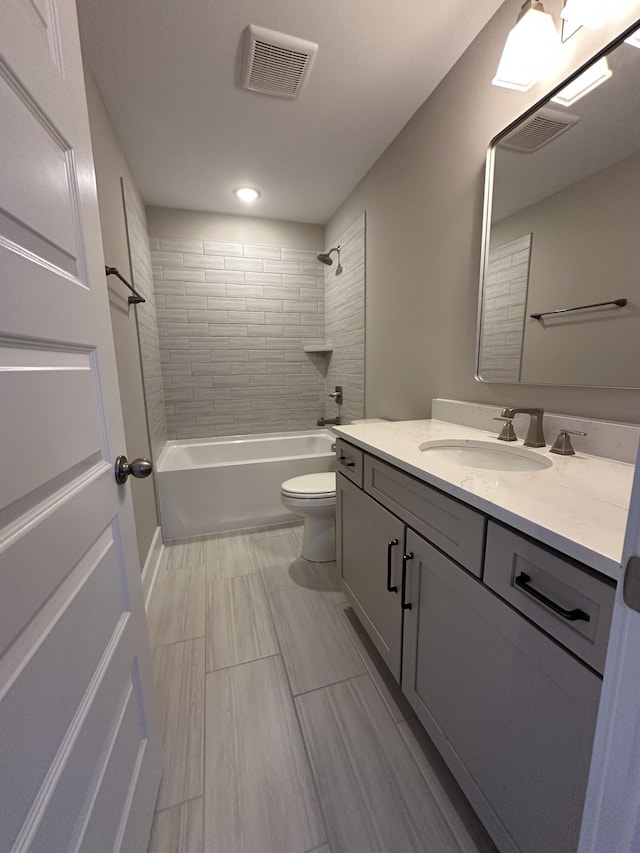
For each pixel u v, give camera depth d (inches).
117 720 25.6
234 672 50.5
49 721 17.6
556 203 41.8
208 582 72.4
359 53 52.7
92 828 20.8
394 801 35.1
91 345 25.5
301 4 45.3
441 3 45.8
